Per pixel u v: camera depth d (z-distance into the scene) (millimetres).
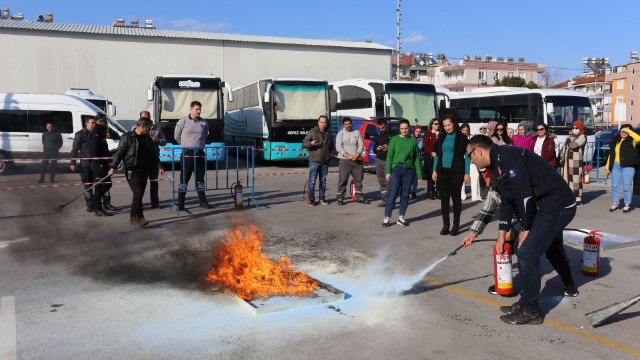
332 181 16203
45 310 5133
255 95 22234
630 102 65625
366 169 18422
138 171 8859
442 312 5156
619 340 4520
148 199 12219
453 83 82875
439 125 11766
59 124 17562
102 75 28562
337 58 34156
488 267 6742
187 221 9562
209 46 30766
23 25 27547
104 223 9320
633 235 8602
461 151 8406
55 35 27562
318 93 20641
